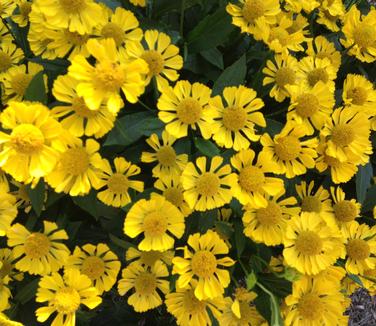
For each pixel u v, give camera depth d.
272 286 0.39
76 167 0.32
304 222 0.38
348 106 0.43
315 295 0.38
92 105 0.29
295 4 0.46
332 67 0.44
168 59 0.38
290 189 0.43
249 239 0.40
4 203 0.34
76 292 0.34
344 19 0.50
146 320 0.46
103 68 0.29
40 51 0.39
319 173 0.46
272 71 0.41
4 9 0.42
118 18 0.37
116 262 0.38
